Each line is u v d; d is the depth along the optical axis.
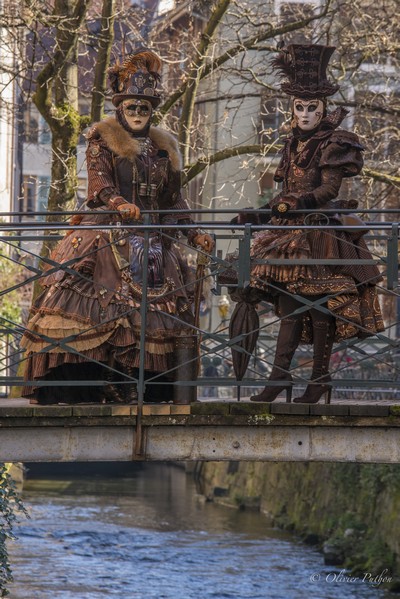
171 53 22.89
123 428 10.23
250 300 10.78
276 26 22.31
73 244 10.79
